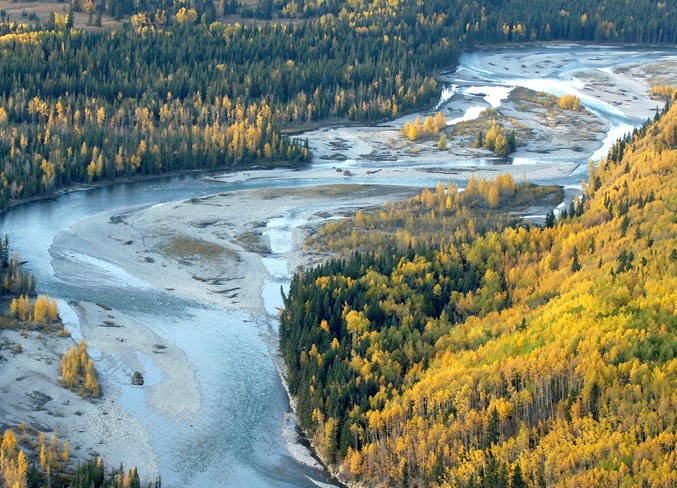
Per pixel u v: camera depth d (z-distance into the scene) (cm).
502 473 13762
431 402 15575
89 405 17125
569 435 14262
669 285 17312
